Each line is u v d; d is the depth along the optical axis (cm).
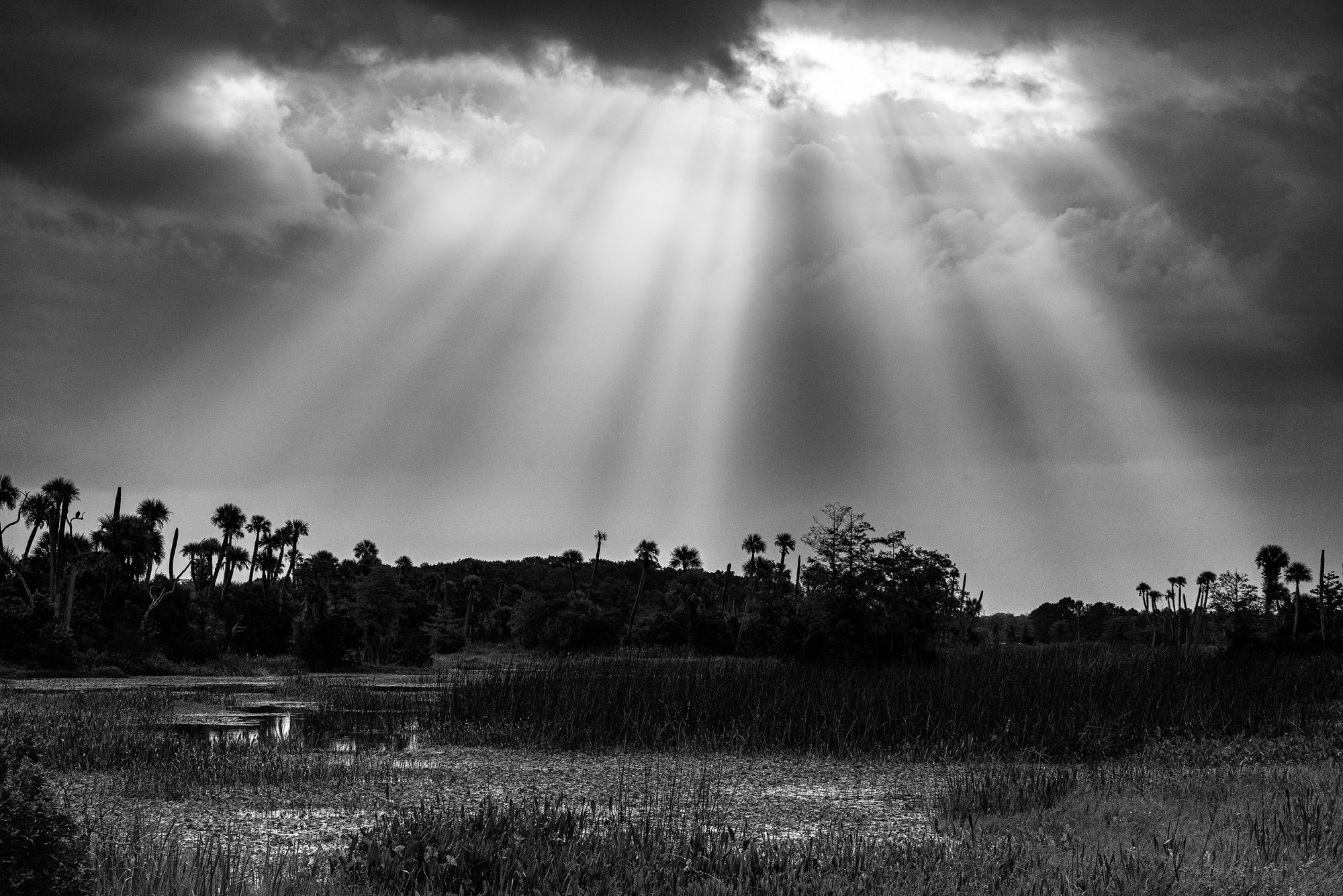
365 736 2753
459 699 3027
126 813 1576
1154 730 2577
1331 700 3131
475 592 12044
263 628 8038
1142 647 4053
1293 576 7156
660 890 1045
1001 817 1515
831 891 1032
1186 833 1233
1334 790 1464
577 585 13475
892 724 2616
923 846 1243
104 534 7012
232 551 9681
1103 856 1104
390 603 7719
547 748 2517
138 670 6044
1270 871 1048
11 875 825
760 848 1272
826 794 1873
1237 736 2409
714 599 8706
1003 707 2659
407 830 1215
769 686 2938
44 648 5747
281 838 1427
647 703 2767
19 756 872
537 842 1155
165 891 998
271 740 2491
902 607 4028
